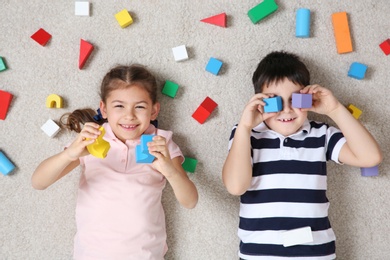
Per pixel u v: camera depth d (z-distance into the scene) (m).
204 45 1.18
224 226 1.18
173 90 1.16
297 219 1.01
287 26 1.18
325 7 1.18
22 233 1.17
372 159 1.01
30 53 1.17
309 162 1.03
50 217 1.18
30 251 1.17
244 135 1.01
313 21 1.18
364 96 1.18
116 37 1.17
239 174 1.01
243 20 1.18
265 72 1.03
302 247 1.00
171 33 1.18
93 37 1.17
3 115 1.16
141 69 1.08
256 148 1.06
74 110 1.17
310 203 1.02
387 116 1.18
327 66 1.18
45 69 1.17
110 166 1.06
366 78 1.18
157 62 1.18
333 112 1.02
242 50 1.18
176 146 1.11
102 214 1.04
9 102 1.17
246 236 1.04
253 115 1.01
